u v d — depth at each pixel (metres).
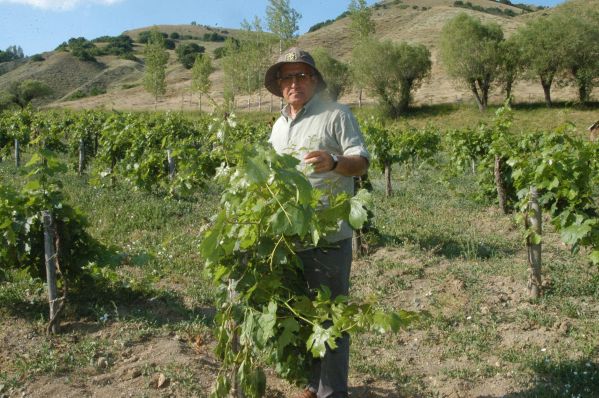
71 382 3.99
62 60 103.00
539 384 4.07
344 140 3.31
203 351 4.59
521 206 5.86
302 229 2.51
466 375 4.23
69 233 5.14
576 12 41.12
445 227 8.95
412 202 11.19
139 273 6.47
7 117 22.16
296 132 3.44
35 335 4.75
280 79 3.43
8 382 3.95
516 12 115.31
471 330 5.05
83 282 5.48
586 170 6.33
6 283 5.83
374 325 2.49
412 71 44.91
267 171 2.41
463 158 14.16
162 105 61.94
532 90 50.06
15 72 99.69
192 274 6.50
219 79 75.12
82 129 16.59
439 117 43.81
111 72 100.12
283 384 4.05
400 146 14.90
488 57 41.91
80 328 4.90
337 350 3.28
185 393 3.86
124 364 4.27
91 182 10.98
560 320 5.17
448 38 43.66
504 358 4.48
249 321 2.76
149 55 59.66
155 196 11.22
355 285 6.27
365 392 3.97
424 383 4.16
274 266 2.91
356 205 2.63
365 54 45.41
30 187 5.05
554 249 7.68
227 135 3.04
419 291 6.11
